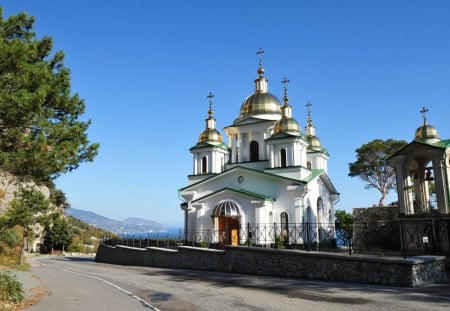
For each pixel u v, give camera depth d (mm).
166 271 25234
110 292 15867
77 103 14164
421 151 23766
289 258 19734
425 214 22234
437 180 22594
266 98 38594
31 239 54812
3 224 15328
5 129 11828
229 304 12547
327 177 37219
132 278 21391
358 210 32750
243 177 34094
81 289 16859
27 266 31531
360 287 15312
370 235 26203
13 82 11242
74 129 12914
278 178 32312
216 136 39406
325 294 13953
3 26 14227
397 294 13453
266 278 19391
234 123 38406
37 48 14414
